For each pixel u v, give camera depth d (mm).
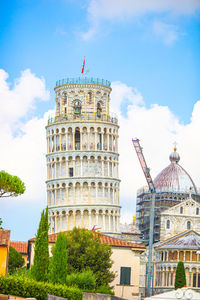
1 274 68000
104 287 96625
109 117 175875
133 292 118188
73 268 106312
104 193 168750
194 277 164000
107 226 167250
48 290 68000
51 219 169500
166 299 66188
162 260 170500
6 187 98812
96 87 176375
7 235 76562
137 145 173750
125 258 119438
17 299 61500
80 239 111062
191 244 167250
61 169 171375
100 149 171500
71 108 175875
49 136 175875
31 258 116812
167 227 195375
